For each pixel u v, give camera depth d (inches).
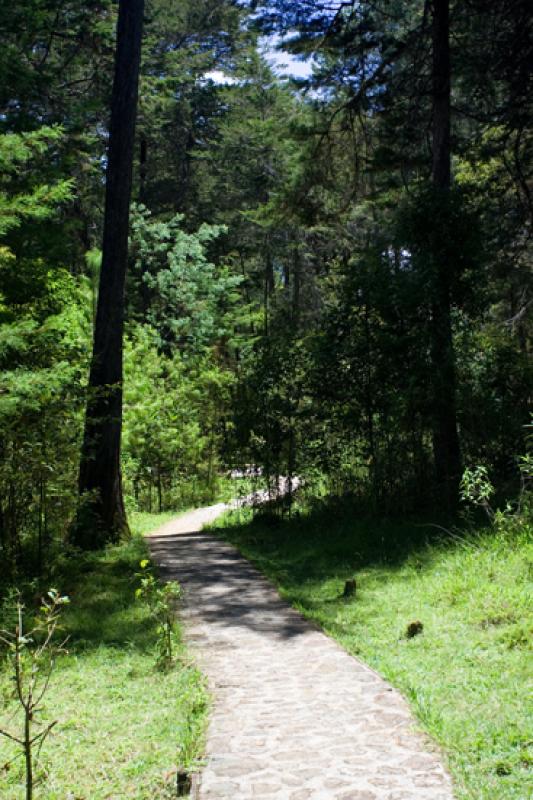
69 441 460.4
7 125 628.1
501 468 537.0
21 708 235.5
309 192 822.5
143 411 984.3
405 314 548.7
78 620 336.8
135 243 1480.1
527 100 666.2
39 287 521.3
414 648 277.3
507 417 520.7
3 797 176.2
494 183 775.7
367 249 598.9
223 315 1584.6
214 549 546.0
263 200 1657.2
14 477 404.2
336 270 611.8
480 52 670.5
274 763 183.0
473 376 544.7
